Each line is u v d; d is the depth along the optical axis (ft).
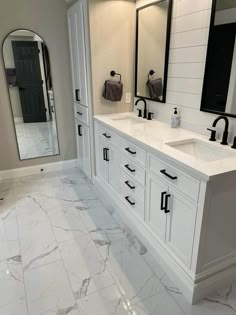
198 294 5.14
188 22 6.40
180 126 7.36
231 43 5.34
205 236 4.74
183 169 4.78
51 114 11.03
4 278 5.82
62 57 10.41
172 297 5.32
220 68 5.70
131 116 9.16
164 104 7.93
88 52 8.42
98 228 7.60
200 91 6.42
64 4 9.75
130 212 7.48
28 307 5.11
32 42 9.75
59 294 5.40
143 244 6.86
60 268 6.09
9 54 9.57
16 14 9.22
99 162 9.52
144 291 5.45
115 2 8.14
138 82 9.11
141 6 8.11
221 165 4.54
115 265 6.16
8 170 11.01
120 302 5.20
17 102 10.28
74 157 12.19
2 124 10.32
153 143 5.87
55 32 9.98
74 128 11.66
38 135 11.10
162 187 5.65
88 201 9.15
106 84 8.75
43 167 11.62
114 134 7.74
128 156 7.03
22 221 7.97
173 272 5.62
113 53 8.72
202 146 6.11
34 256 6.48
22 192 9.83
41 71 10.25
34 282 5.70
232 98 5.56
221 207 4.67
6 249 6.74
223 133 5.74
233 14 5.20
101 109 9.25
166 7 6.97
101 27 8.22
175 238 5.48
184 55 6.73
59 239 7.13
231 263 5.39
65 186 10.32
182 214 5.09
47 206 8.82
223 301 5.21
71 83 10.92
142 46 8.45
